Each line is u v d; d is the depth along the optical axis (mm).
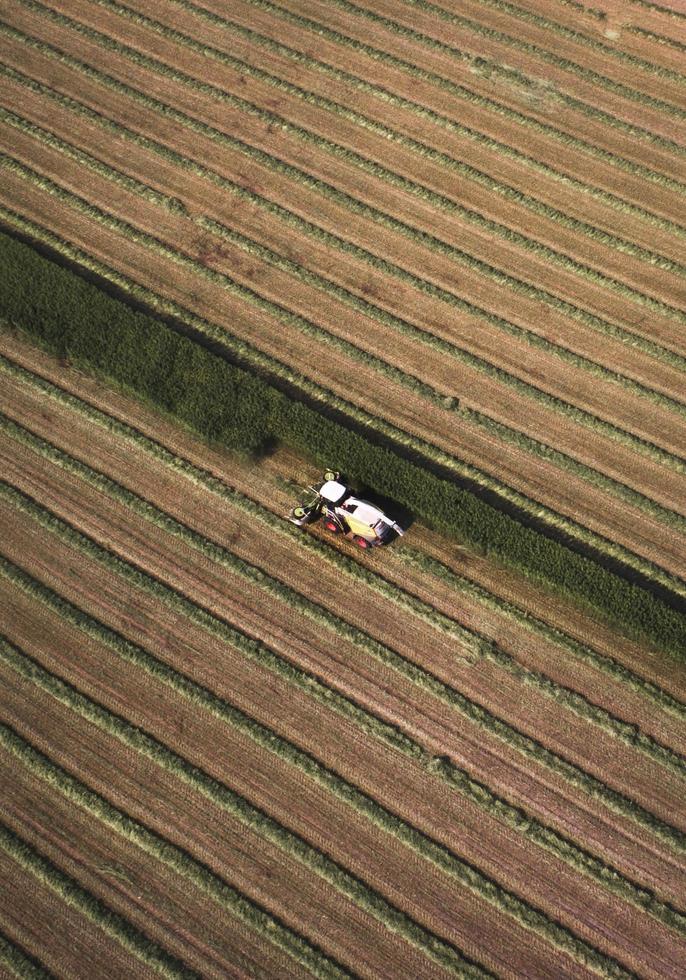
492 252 34094
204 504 29516
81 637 27688
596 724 25953
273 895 24141
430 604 27766
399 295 33094
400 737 25953
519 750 25703
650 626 26328
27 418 31172
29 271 32656
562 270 33719
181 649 27375
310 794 25328
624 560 28125
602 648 27000
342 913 23875
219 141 36656
